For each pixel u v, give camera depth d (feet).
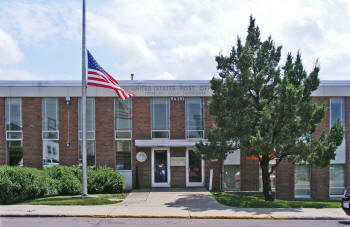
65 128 69.87
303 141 55.01
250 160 70.90
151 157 70.54
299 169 72.18
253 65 57.93
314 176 71.51
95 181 62.69
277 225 39.32
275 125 52.01
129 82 70.90
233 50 59.11
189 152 71.15
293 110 50.21
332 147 52.70
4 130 69.41
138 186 69.21
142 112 70.95
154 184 70.33
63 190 58.70
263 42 60.23
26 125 69.51
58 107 70.13
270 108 53.47
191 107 71.77
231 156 70.74
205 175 70.49
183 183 70.49
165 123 71.41
